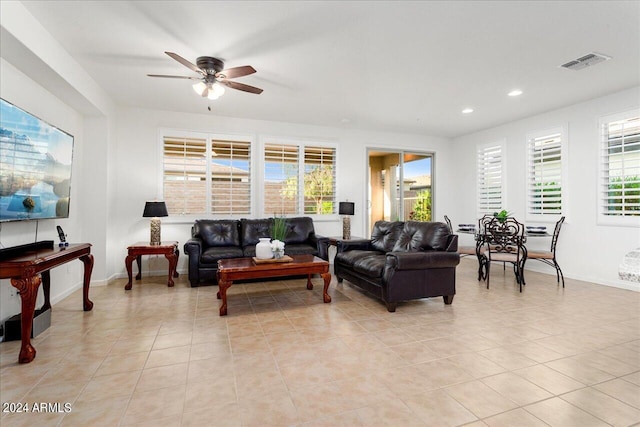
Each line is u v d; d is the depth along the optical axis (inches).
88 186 170.6
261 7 97.6
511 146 229.5
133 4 95.6
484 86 161.3
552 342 102.7
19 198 105.3
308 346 99.5
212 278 173.3
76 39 115.2
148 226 198.2
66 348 97.0
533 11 99.1
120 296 153.3
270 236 201.9
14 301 111.9
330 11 99.7
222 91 133.0
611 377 81.3
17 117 104.0
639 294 159.3
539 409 68.3
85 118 169.8
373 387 76.7
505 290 168.9
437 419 65.0
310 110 201.5
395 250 161.5
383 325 117.8
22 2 94.0
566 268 195.9
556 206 200.1
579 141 188.1
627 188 168.1
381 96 175.6
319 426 62.8
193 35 113.3
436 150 276.8
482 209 253.3
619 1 94.0
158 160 199.8
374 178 273.6
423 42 118.4
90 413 66.4
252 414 66.4
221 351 95.7
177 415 66.0
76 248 118.2
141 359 90.3
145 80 152.9
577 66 138.6
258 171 222.4
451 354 94.1
